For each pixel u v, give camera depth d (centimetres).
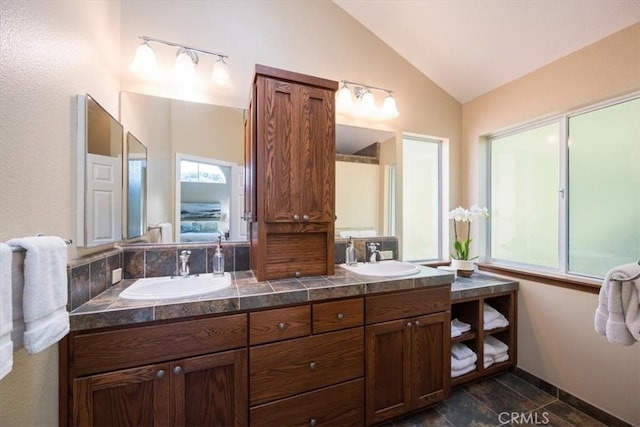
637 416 153
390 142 239
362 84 228
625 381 157
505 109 229
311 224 167
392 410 159
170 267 173
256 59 194
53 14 102
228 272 180
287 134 160
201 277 166
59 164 107
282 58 201
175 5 176
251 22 193
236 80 190
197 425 121
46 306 79
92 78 133
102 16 143
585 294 175
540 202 215
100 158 136
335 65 218
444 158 267
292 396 136
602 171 178
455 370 194
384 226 237
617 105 171
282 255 163
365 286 153
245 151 191
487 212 240
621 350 159
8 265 66
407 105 246
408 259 258
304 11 208
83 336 107
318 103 167
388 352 159
